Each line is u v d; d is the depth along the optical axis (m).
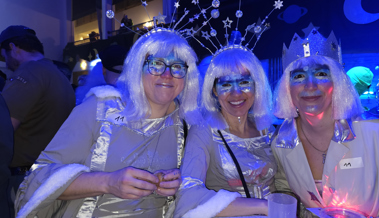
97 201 1.12
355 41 4.55
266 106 1.54
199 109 1.49
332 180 1.27
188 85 1.36
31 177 1.06
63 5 11.71
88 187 1.00
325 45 1.29
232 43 1.62
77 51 10.73
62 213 1.11
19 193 1.07
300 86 1.28
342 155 1.25
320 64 1.25
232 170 1.39
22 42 1.99
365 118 1.29
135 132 1.21
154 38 1.23
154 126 1.27
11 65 2.11
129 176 0.95
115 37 9.01
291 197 0.87
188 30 1.55
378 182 1.21
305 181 1.33
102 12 10.48
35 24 10.74
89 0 11.16
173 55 1.22
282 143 1.41
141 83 1.22
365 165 1.23
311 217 1.01
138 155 1.18
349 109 1.25
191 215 1.04
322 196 1.32
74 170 1.03
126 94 1.28
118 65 2.33
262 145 1.50
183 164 1.26
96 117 1.20
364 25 4.46
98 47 9.81
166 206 1.25
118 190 0.96
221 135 1.45
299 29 5.03
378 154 1.21
